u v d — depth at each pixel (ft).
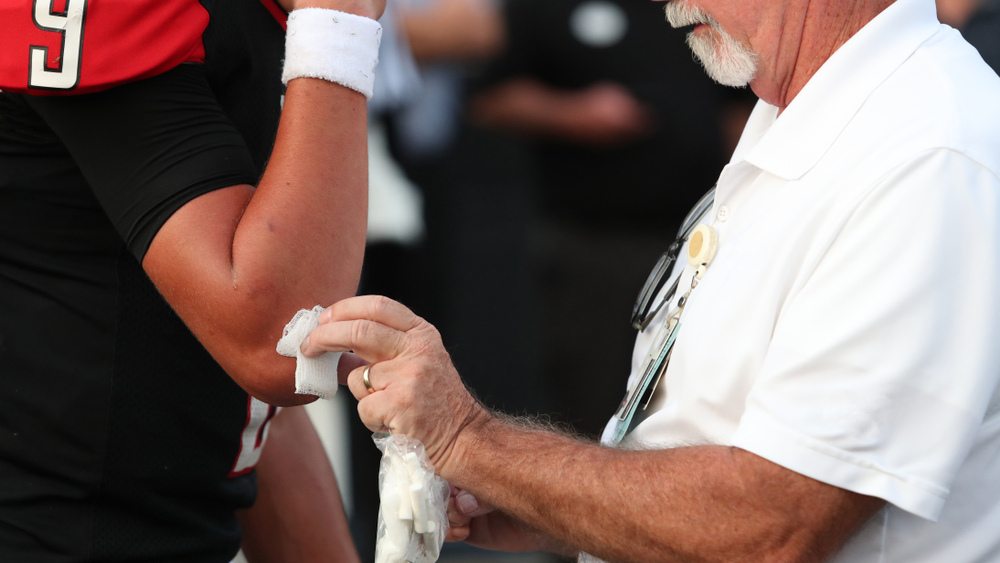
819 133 25.18
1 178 26.09
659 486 24.13
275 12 27.43
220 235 24.77
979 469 24.12
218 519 29.32
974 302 23.02
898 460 22.93
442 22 52.85
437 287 52.34
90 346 26.61
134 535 27.63
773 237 24.86
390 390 24.80
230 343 24.95
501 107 55.36
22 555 26.81
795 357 23.50
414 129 51.90
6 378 26.61
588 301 57.77
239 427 28.76
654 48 56.95
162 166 25.05
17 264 26.55
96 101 25.12
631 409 26.91
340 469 52.08
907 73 24.98
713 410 25.41
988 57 59.36
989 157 23.56
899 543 24.22
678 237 29.25
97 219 26.32
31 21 24.62
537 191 56.13
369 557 51.72
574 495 24.57
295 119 25.41
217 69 26.20
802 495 23.20
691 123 57.57
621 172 57.52
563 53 56.39
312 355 24.68
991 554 24.23
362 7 26.07
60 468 26.84
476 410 25.43
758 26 26.21
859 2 25.71
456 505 28.76
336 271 25.16
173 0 25.22
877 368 22.99
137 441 27.14
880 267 23.29
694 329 25.79
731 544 23.75
